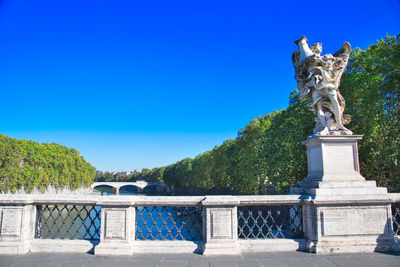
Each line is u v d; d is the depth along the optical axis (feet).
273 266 19.77
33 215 24.04
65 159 302.45
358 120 75.61
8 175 198.70
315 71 26.05
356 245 22.71
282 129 103.19
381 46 74.08
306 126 87.15
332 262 20.53
